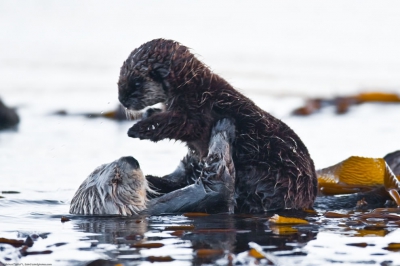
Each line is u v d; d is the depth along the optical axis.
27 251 16.33
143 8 89.44
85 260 15.52
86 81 60.84
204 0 93.31
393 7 89.75
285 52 74.19
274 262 15.10
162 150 34.53
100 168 21.84
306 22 84.25
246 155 21.62
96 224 19.52
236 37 78.75
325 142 36.44
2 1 90.19
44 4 90.12
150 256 15.73
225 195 20.91
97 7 89.81
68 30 79.88
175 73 22.03
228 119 21.86
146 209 21.12
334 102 50.69
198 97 21.92
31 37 76.38
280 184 21.33
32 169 29.38
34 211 21.59
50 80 61.69
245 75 64.44
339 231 18.41
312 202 22.20
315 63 69.62
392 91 58.44
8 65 67.38
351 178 24.47
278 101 53.44
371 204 22.94
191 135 21.70
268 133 21.84
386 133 39.28
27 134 39.22
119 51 72.38
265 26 83.88
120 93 22.58
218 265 14.96
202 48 74.75
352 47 76.19
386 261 15.40
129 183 21.17
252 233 18.08
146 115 22.77
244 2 92.38
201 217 20.42
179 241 17.17
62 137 38.38
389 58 71.62
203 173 21.16
